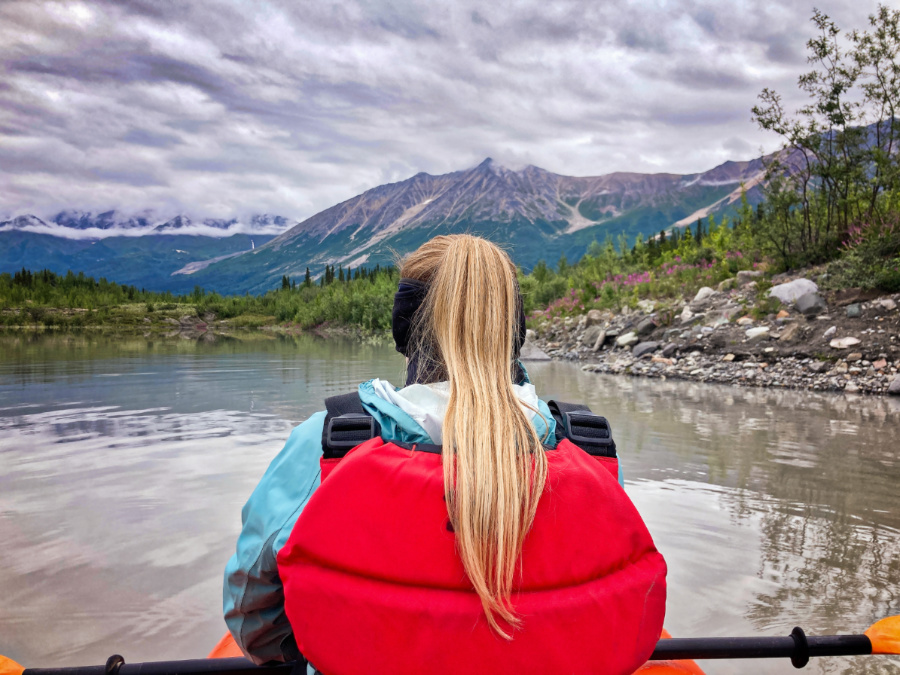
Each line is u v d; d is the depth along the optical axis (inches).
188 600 107.5
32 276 5054.1
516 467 33.3
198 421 283.6
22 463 203.5
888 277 406.9
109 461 205.9
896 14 436.5
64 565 121.6
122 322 3782.0
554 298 1074.1
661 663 70.2
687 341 475.5
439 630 31.5
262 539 37.9
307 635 32.8
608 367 480.4
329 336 1744.6
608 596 33.2
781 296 457.7
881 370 360.5
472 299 38.3
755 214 605.0
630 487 173.3
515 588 32.7
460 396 35.5
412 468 33.4
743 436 240.7
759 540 134.0
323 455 37.4
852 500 161.8
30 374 504.4
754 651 53.2
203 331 2472.9
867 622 98.6
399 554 32.4
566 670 32.0
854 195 476.4
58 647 92.4
